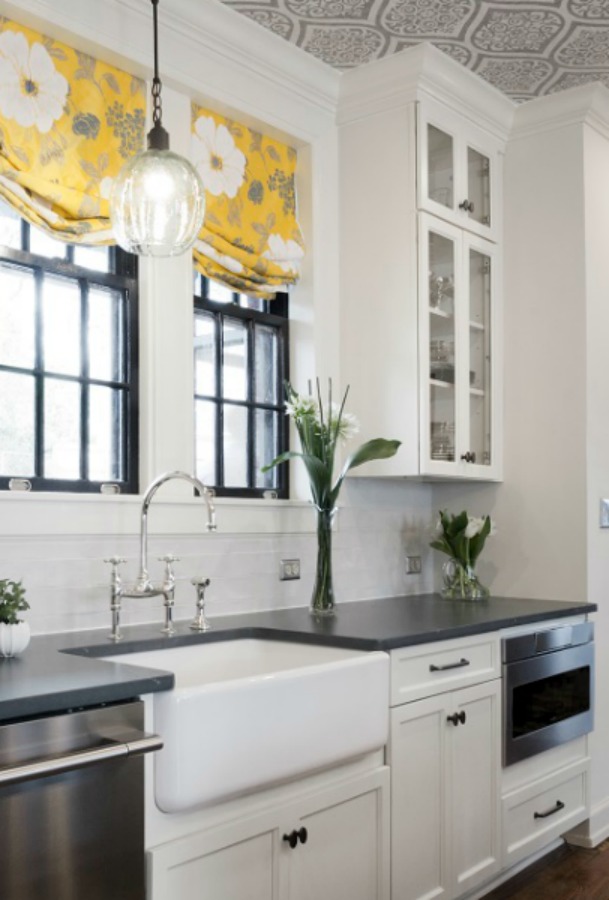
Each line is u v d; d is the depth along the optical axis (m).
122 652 2.45
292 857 2.27
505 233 3.95
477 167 3.80
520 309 3.90
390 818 2.58
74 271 2.82
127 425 2.94
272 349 3.54
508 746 3.10
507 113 3.86
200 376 3.25
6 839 1.61
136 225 2.15
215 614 3.09
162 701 1.93
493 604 3.54
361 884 2.48
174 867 1.96
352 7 3.05
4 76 2.58
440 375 3.54
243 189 3.36
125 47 2.84
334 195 3.64
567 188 3.79
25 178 2.60
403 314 3.47
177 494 2.99
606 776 3.75
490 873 3.01
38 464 2.71
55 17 2.64
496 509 3.91
